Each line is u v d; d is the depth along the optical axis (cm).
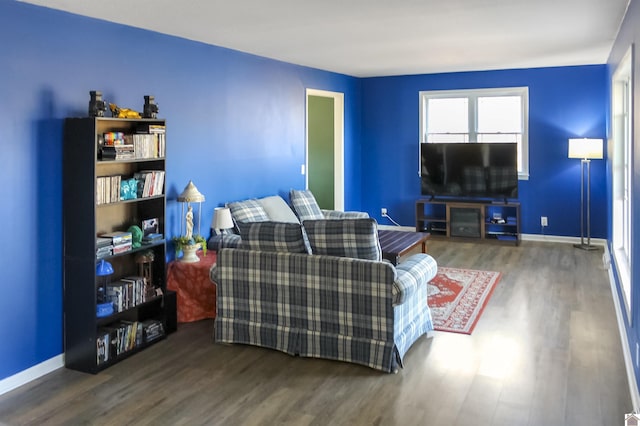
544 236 820
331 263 378
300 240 396
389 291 362
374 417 307
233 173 598
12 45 350
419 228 861
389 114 899
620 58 486
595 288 561
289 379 359
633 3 365
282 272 396
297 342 394
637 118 339
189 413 315
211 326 467
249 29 477
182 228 524
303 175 744
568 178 798
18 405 329
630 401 321
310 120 919
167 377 365
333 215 729
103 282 419
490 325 454
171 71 501
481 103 848
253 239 408
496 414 308
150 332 424
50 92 377
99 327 402
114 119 385
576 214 800
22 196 359
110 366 385
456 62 723
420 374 363
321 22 454
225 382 356
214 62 561
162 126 434
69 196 380
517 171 798
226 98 581
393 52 623
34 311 369
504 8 416
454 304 511
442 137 880
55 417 313
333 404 323
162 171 438
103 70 424
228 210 543
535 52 640
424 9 414
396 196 912
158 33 483
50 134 376
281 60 677
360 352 375
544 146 807
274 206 636
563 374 359
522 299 525
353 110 889
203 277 479
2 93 344
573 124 788
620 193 565
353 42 552
